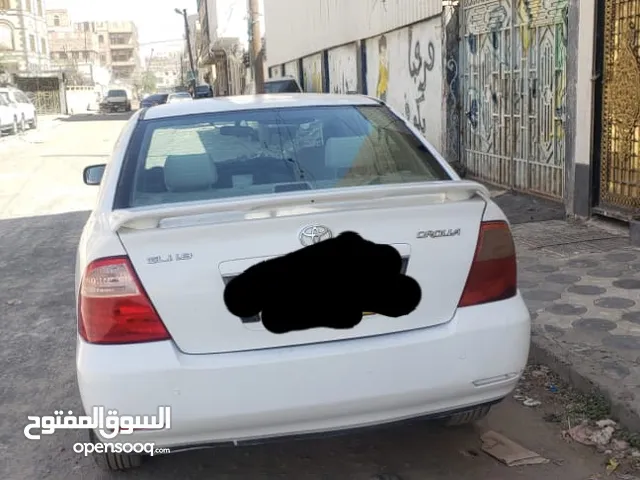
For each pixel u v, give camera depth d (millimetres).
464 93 10828
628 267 5898
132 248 2754
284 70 28062
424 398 2916
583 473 3344
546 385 4203
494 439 3662
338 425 2877
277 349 2801
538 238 6988
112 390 2709
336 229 2826
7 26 64062
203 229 2730
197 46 72750
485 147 10227
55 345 5387
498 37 9547
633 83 6590
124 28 132250
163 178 3473
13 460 3748
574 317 4898
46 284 7055
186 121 3887
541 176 8734
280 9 27719
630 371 4027
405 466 3484
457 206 2971
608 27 6871
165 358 2721
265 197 2861
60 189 13688
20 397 4520
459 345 2922
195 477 3471
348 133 3826
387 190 2863
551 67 8305
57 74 54875
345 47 17859
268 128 3820
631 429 3607
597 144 7227
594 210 7320
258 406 2762
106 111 56094
